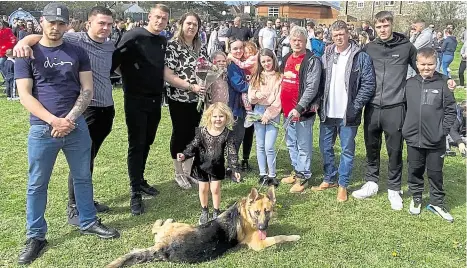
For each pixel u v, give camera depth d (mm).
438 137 4840
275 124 5691
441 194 5086
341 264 3994
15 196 5375
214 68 5367
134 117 4840
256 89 5637
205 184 4715
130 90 4832
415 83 4961
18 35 14258
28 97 3768
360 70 5062
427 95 4852
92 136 4688
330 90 5281
